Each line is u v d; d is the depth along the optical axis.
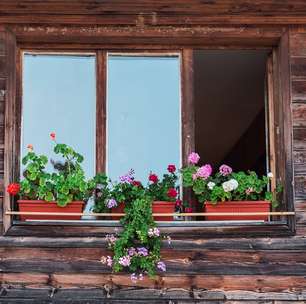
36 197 4.37
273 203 4.44
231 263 4.30
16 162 4.49
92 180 4.43
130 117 4.70
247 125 6.89
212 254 4.30
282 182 4.49
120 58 4.72
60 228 4.31
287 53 4.58
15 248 4.28
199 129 7.12
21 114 4.59
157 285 4.25
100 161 4.59
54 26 4.57
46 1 4.54
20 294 4.22
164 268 4.20
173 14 4.58
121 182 4.41
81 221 4.33
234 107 6.49
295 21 4.60
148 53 4.70
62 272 4.26
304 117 4.50
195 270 4.28
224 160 7.58
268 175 4.44
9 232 4.30
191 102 4.67
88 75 4.71
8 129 4.43
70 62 4.72
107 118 4.66
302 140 4.48
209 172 4.42
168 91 4.72
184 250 4.30
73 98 4.69
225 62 5.26
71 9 4.55
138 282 4.25
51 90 4.69
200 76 5.71
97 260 4.27
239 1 4.57
